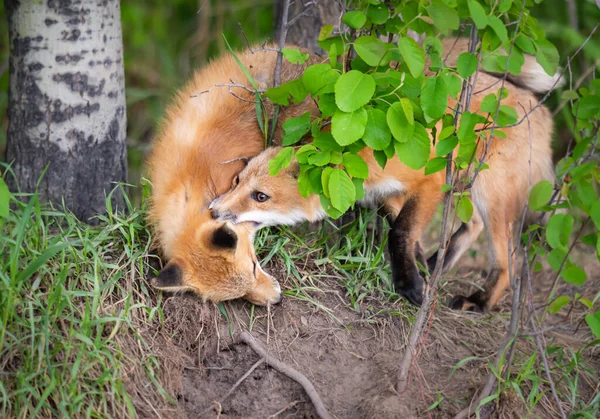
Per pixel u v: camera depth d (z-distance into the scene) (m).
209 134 9.15
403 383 8.52
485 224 10.76
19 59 9.47
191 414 8.50
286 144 8.00
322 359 9.12
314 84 7.43
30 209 7.80
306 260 9.88
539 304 11.03
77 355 7.60
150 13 17.12
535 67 10.81
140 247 9.25
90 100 9.59
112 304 8.43
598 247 7.36
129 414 7.68
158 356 8.47
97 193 9.89
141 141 15.53
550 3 15.32
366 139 7.20
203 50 16.41
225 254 8.63
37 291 8.06
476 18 6.76
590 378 9.25
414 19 7.42
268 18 16.48
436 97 7.01
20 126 9.62
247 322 9.20
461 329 9.83
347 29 8.77
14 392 7.14
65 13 9.27
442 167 7.76
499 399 8.31
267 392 8.74
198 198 8.97
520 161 10.55
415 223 9.92
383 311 9.60
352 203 7.50
